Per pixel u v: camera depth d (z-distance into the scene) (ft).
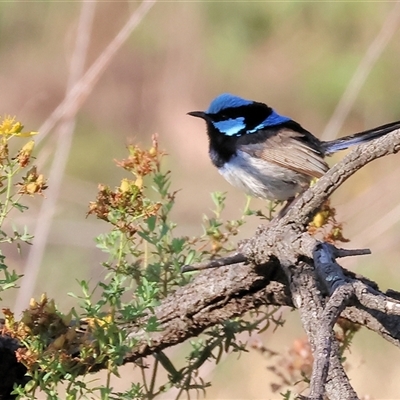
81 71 35.58
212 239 22.94
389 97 59.77
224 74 64.59
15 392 17.57
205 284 20.58
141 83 63.82
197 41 64.39
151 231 21.12
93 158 61.46
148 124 63.87
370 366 42.09
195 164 62.34
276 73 65.10
